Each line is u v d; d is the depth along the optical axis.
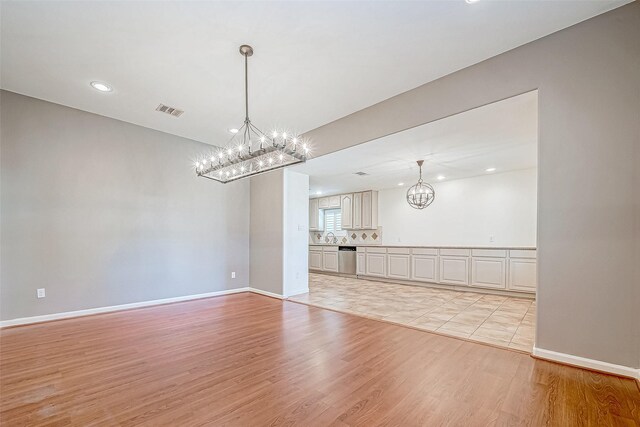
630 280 2.04
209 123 4.17
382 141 3.64
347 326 3.32
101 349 2.65
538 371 2.18
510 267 4.89
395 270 6.34
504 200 5.73
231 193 5.40
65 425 1.58
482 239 5.97
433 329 3.19
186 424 1.59
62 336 2.99
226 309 4.13
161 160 4.52
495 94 2.61
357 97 3.37
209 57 2.63
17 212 3.33
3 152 3.26
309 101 3.47
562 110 2.28
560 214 2.28
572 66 2.25
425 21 2.19
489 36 2.36
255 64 2.73
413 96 3.18
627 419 1.61
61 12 2.08
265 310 4.07
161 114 3.88
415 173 5.68
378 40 2.40
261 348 2.68
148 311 4.01
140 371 2.22
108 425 1.58
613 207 2.09
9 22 2.17
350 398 1.84
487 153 4.30
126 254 4.14
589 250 2.17
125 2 2.00
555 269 2.31
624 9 2.07
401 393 1.90
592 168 2.17
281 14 2.12
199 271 4.92
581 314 2.20
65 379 2.09
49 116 3.55
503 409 1.72
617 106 2.09
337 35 2.34
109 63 2.73
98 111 3.81
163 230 4.52
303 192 5.45
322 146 4.21
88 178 3.84
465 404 1.77
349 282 6.55
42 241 3.48
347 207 8.04
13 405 1.77
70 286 3.67
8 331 3.13
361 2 2.01
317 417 1.65
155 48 2.51
